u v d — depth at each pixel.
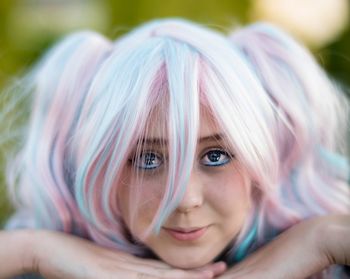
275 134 0.62
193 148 0.53
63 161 0.65
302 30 1.19
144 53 0.58
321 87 0.69
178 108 0.53
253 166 0.56
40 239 0.61
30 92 0.77
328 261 0.57
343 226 0.58
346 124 0.77
